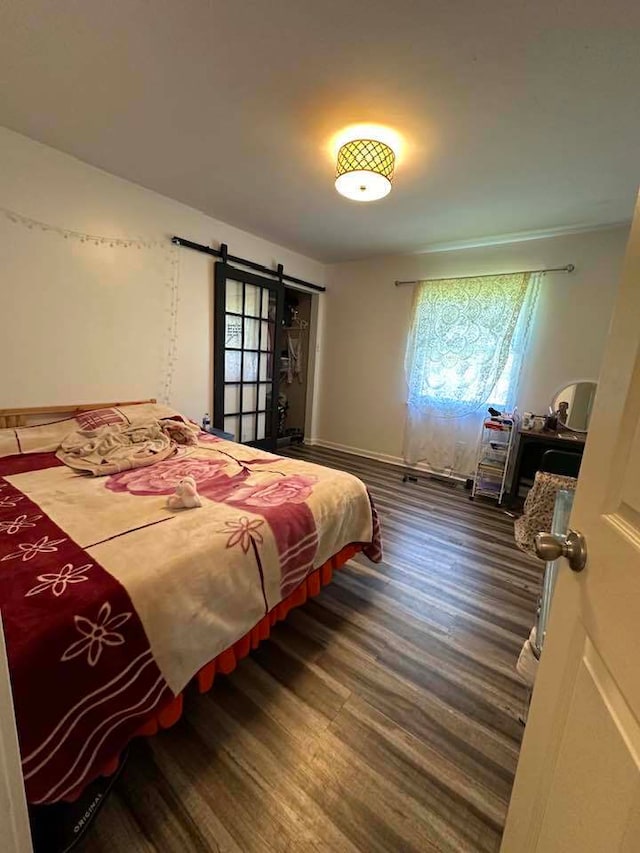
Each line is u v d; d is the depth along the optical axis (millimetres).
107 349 2641
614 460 559
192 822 948
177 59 1448
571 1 1112
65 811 866
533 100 1545
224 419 3676
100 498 1562
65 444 2141
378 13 1202
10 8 1235
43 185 2195
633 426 519
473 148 1906
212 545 1230
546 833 599
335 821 968
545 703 680
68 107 1779
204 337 3287
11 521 1319
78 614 893
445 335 3688
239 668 1435
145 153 2184
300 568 1523
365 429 4531
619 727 450
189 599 1097
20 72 1542
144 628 985
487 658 1541
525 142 1835
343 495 1840
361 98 1605
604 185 2229
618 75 1379
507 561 2311
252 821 957
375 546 2047
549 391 3260
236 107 1725
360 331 4422
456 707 1310
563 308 3131
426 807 1007
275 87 1575
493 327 3395
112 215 2529
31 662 794
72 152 2227
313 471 2029
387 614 1786
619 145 1817
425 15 1197
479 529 2746
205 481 1811
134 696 958
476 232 3166
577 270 3043
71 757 829
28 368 2285
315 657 1505
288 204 2812
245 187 2562
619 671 465
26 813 497
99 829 921
